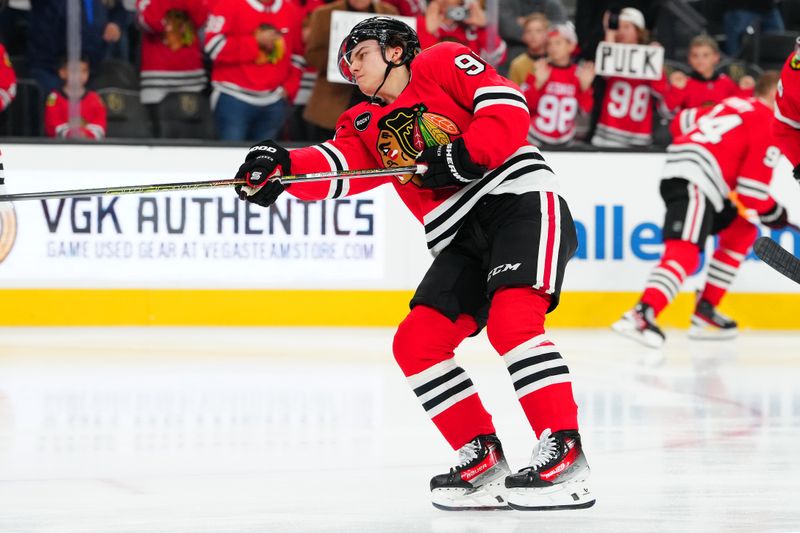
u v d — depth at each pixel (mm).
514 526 9188
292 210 23438
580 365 19141
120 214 23031
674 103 25094
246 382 16938
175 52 23422
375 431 13453
